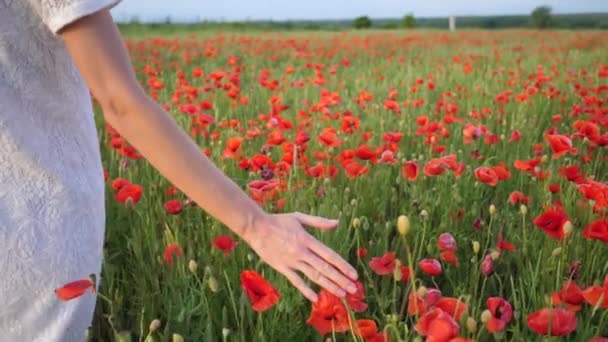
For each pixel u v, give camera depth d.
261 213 1.39
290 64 11.63
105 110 1.29
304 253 1.37
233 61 7.43
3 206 1.39
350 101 6.41
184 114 5.11
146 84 8.64
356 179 3.26
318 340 1.99
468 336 1.58
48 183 1.42
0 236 1.39
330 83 8.42
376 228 2.70
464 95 6.84
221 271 2.27
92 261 1.53
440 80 8.59
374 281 2.35
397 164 3.70
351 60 12.39
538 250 2.56
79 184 1.46
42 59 1.36
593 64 10.18
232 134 4.39
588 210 2.73
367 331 1.50
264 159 2.83
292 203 2.85
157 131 1.29
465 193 3.20
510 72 7.54
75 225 1.46
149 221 2.62
